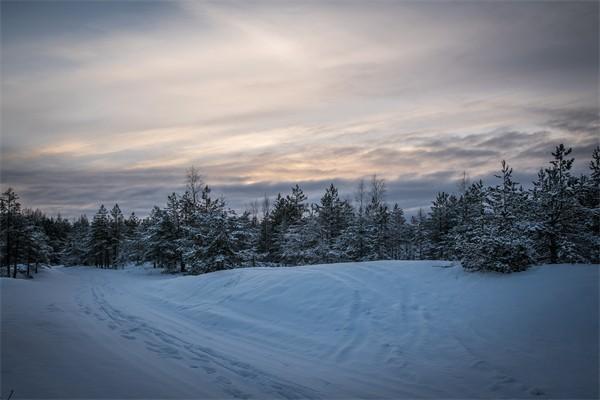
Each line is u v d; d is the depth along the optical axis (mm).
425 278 14016
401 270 15430
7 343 7129
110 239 67188
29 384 5305
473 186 26703
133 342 9133
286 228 39469
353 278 14906
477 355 7871
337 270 16438
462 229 25922
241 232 29453
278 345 9867
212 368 7520
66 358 6723
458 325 9625
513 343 8109
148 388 5805
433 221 36406
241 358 8438
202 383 6512
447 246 29594
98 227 65688
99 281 35750
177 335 10586
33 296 18016
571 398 5898
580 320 8258
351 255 30078
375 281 14352
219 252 28312
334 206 34312
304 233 34344
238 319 12578
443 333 9297
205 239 30125
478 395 6324
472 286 12141
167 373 6785
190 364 7664
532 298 9953
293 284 15070
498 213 13922
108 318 12727
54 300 17016
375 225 34594
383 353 8586
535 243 15125
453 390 6559
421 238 41312
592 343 7379
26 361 6246
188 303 16578
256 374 7305
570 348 7410
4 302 14258
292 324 11547
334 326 10875
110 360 7035
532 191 16578
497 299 10570
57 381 5555
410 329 9867
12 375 5551
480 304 10586
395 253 43719
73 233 80312
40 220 88125
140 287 25422
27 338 7703
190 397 5719
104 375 6105
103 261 67875
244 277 18328
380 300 12328
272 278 16656
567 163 15766
